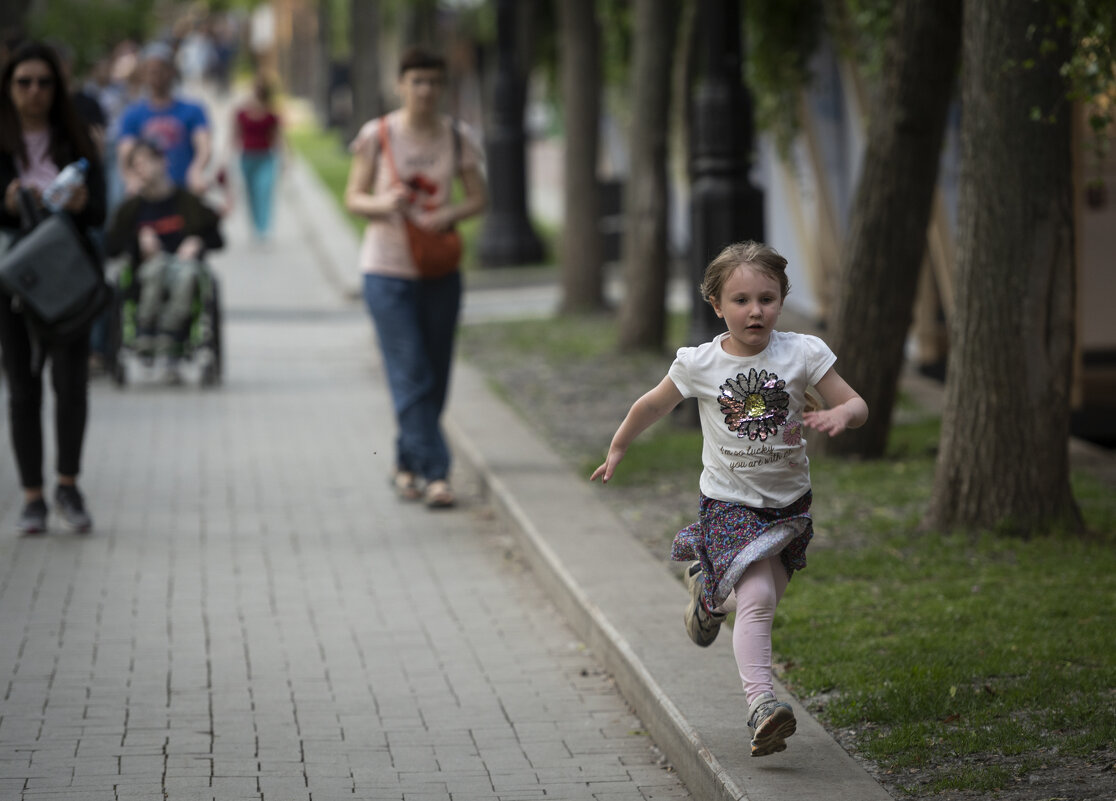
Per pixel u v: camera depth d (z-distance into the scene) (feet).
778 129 164.86
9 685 68.03
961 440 85.15
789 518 53.57
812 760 54.08
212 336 148.15
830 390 52.49
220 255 274.57
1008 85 80.23
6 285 88.53
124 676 69.77
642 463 106.93
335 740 62.49
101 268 93.35
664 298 162.09
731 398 52.75
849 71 154.30
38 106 90.17
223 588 84.58
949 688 60.49
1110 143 144.15
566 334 176.86
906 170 102.99
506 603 82.84
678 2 159.63
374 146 101.14
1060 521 83.66
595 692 68.74
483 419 126.41
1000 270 82.74
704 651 67.00
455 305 104.06
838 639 67.72
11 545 92.27
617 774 59.16
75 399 93.81
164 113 156.76
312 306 217.97
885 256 104.99
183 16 508.12
